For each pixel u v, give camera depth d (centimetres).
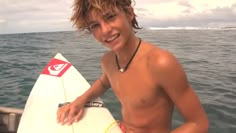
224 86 568
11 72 787
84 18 189
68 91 329
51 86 344
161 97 193
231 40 1530
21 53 1193
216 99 490
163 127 203
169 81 178
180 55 979
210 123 400
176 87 178
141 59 192
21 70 810
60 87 339
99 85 274
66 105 279
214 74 674
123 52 199
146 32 2362
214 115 425
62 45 1392
